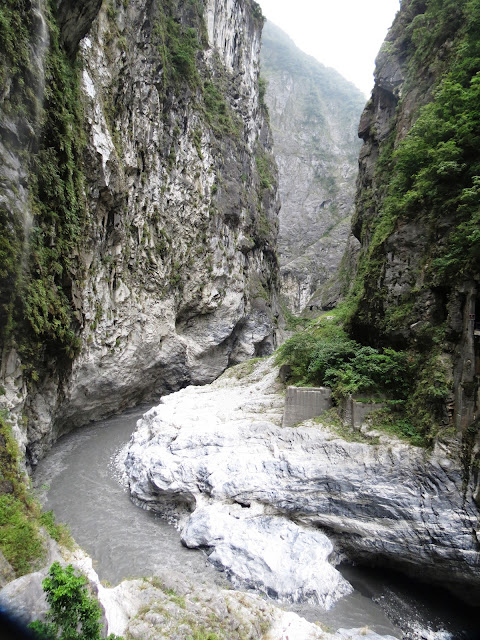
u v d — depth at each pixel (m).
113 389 22.97
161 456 14.37
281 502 11.89
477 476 9.73
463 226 11.14
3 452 9.41
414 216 13.45
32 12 12.43
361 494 11.02
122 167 22.16
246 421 15.07
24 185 12.04
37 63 12.74
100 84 19.81
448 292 11.65
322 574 10.23
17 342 12.25
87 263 18.77
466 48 12.97
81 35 16.75
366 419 12.34
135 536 12.09
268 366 22.77
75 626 5.27
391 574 11.08
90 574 7.55
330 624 9.14
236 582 10.11
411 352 12.63
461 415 10.33
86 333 19.03
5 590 5.56
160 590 8.27
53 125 14.04
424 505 10.21
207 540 11.34
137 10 24.28
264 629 7.88
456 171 11.78
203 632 7.04
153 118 25.98
